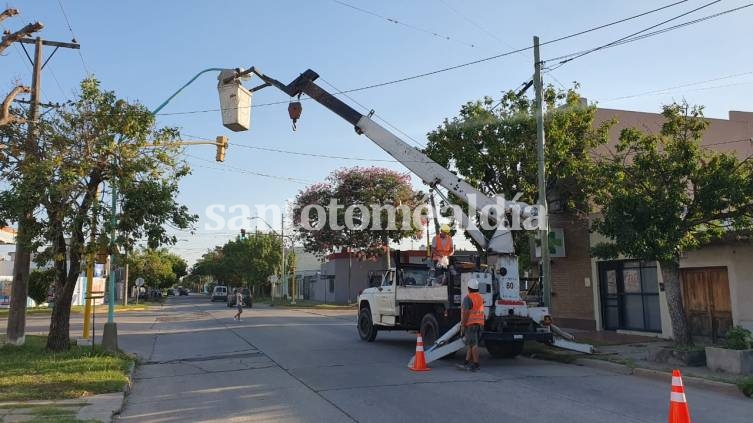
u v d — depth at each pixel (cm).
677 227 1283
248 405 924
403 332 2238
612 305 1952
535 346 1549
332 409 879
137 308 4647
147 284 7800
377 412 854
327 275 5869
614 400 941
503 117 1755
